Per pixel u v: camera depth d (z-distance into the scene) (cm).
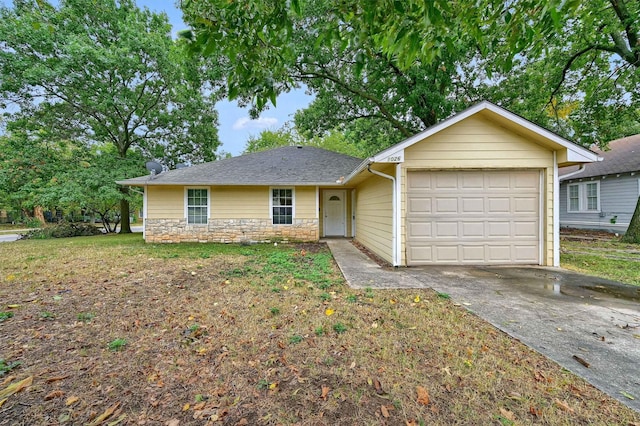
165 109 1564
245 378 214
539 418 171
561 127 1147
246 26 223
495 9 262
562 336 277
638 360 233
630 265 612
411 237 619
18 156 1301
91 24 1375
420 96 1090
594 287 446
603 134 1043
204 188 1084
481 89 1145
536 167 603
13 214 2555
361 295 407
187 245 976
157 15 1512
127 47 1303
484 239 618
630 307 356
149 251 823
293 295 406
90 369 226
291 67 1068
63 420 173
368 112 1312
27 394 195
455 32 281
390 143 1567
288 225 1103
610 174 1216
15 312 341
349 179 852
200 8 209
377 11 227
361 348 255
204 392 199
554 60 972
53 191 1239
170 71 1370
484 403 185
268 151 1370
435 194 618
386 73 1117
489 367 224
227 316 331
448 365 228
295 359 239
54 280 488
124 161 1451
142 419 174
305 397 193
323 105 1273
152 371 224
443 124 563
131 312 344
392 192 630
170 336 283
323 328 296
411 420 171
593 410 177
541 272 550
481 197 618
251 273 543
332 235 1276
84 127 1476
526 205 615
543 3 238
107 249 862
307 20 976
